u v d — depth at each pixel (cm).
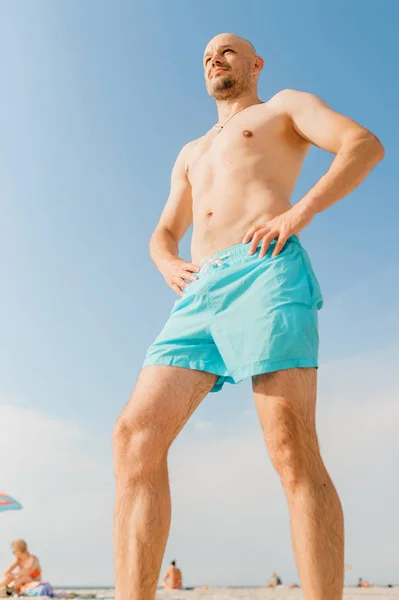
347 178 221
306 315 215
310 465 196
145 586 191
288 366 206
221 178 250
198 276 236
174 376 220
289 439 198
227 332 218
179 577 1305
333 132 233
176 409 217
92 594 952
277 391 205
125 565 193
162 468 210
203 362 223
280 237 220
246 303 218
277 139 252
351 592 1016
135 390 223
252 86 284
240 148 251
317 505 190
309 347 212
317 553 183
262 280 219
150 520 198
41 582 909
